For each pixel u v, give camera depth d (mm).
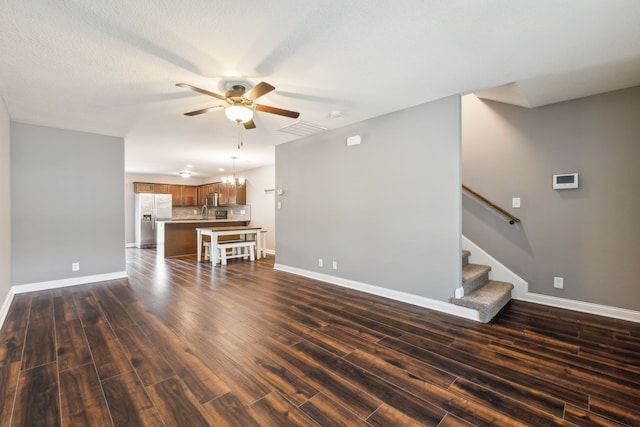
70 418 1508
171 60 2264
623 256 2855
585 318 2885
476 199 3766
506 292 3211
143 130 4191
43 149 3926
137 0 1614
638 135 2771
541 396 1695
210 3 1647
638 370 1956
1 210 2967
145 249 8430
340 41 2043
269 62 2316
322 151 4367
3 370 1944
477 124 3752
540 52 2184
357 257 3918
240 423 1482
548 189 3264
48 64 2301
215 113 3459
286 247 5070
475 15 1768
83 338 2434
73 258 4164
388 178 3541
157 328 2646
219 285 4172
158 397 1677
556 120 3203
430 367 2004
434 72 2502
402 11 1734
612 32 1922
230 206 9125
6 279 3260
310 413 1558
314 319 2879
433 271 3154
